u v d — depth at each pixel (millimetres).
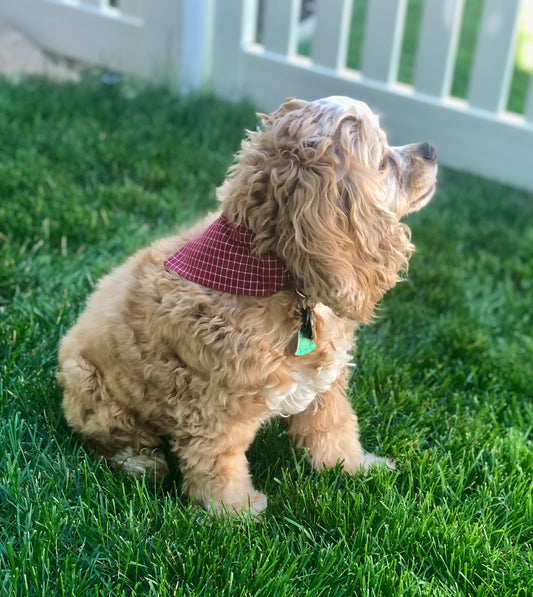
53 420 1062
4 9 2234
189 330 905
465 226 1643
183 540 921
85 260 1370
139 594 886
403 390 1162
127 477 1006
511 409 1180
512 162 1848
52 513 922
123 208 1528
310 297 889
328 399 1029
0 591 867
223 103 1959
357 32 2641
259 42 2393
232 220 888
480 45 1788
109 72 2115
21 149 1628
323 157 851
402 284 1413
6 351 1154
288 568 907
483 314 1377
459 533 952
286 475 1022
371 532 959
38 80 1961
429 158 959
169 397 954
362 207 864
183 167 1673
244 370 898
